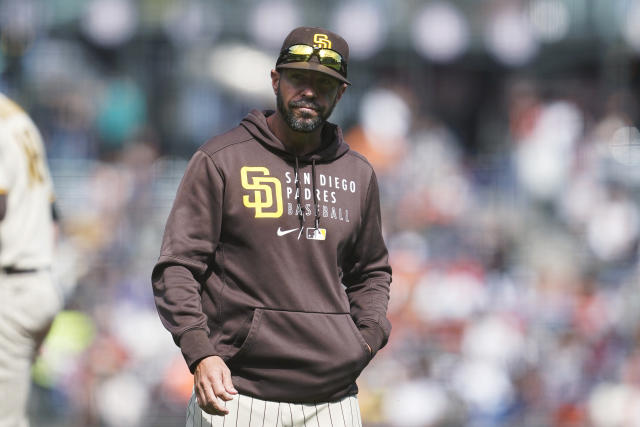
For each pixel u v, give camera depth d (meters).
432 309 32.00
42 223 14.31
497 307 32.06
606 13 46.28
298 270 11.27
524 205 41.03
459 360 29.64
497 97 48.22
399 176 40.91
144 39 44.19
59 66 42.47
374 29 44.69
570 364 29.97
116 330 29.05
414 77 47.00
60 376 27.52
